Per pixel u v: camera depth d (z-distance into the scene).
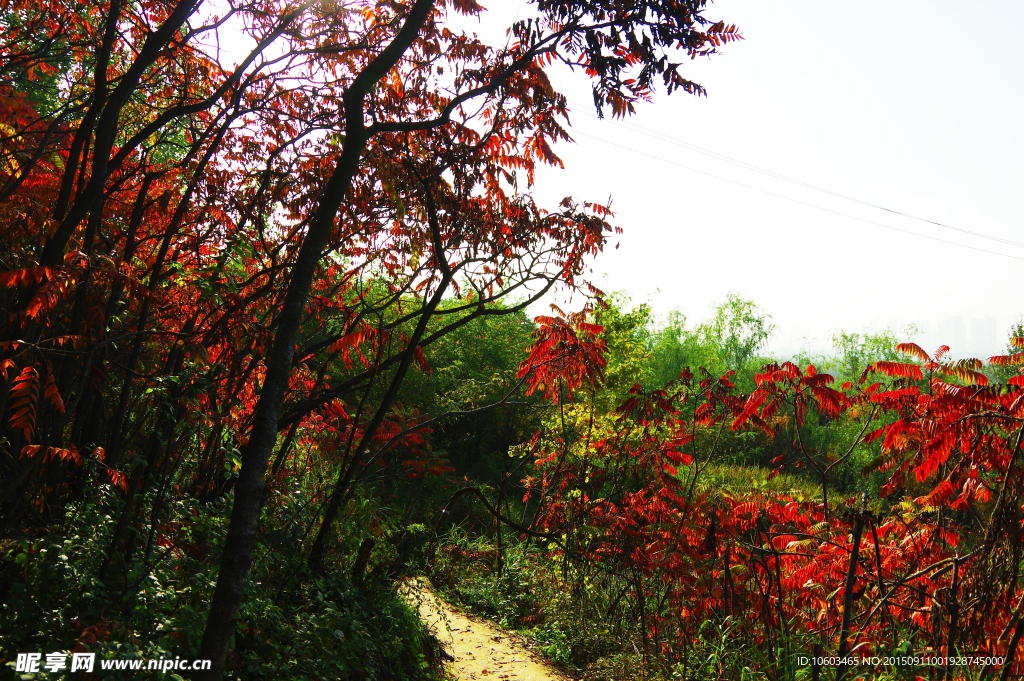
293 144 5.12
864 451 16.02
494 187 5.75
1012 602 4.27
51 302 2.91
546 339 7.94
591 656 6.39
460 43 5.21
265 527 5.26
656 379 24.81
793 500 6.33
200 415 3.77
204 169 4.83
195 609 3.57
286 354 3.28
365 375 5.79
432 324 15.16
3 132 4.46
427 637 5.89
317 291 5.73
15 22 4.99
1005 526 4.08
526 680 5.70
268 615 4.13
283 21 4.62
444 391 15.66
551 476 9.16
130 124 5.18
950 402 4.96
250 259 5.08
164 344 4.33
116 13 3.62
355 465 5.63
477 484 13.70
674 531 6.64
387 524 7.03
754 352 26.95
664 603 6.78
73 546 3.36
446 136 5.25
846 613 4.32
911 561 5.34
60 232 3.10
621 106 4.30
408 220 5.46
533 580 8.25
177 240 4.78
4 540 3.66
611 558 6.99
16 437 3.70
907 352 5.83
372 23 5.16
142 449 4.62
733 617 5.68
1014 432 4.65
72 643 2.84
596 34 4.12
